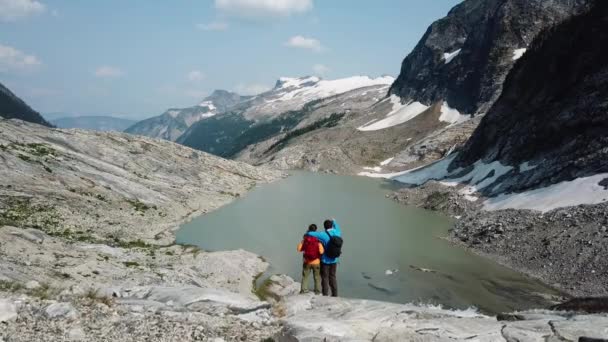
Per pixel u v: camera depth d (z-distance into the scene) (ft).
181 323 42.55
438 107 557.74
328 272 54.54
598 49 228.84
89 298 51.11
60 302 46.50
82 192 189.06
